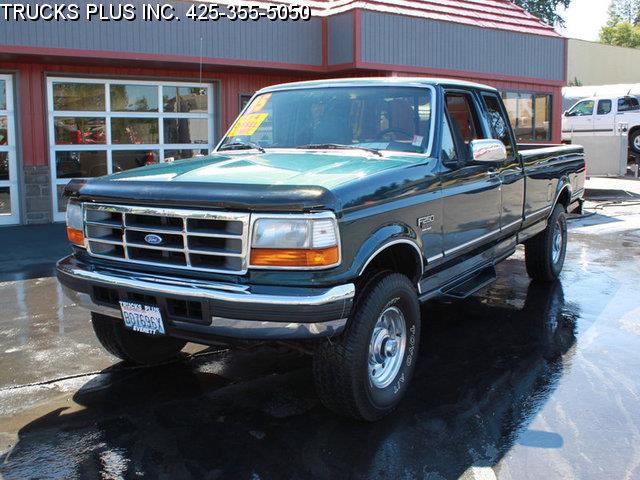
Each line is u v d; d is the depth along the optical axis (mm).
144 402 4512
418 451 3834
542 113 17047
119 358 5133
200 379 4918
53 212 11859
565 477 3559
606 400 4523
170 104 12758
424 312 6656
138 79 12312
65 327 6031
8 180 11531
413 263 4473
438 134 4875
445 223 4793
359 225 3789
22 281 7633
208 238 3730
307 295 3531
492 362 5258
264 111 5566
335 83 5500
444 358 5352
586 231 11625
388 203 4070
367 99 5219
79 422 4211
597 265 8812
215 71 12844
